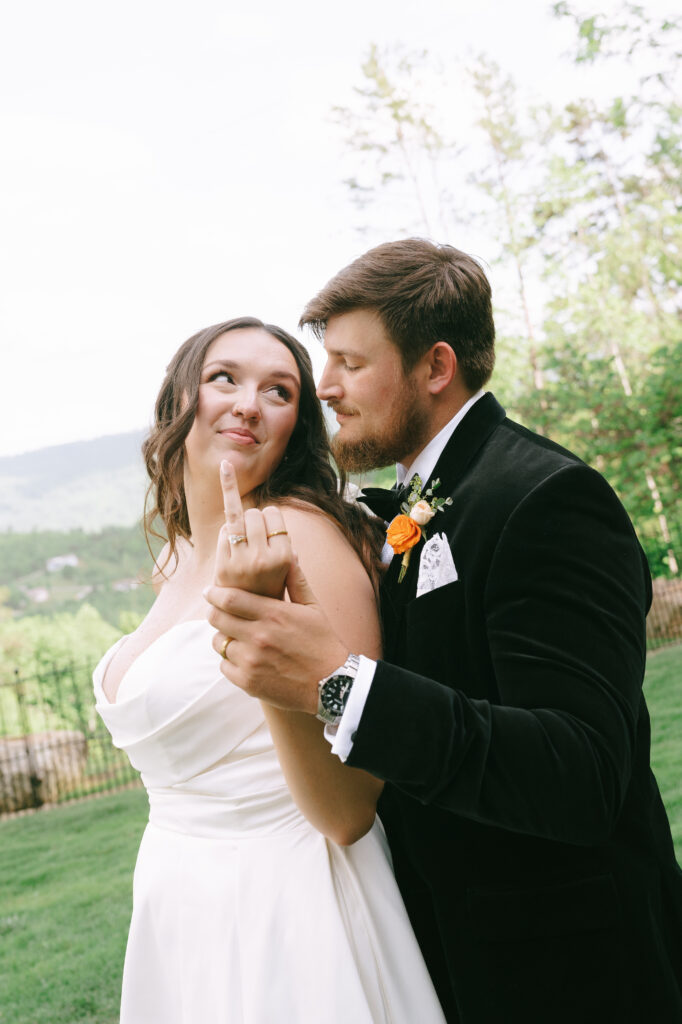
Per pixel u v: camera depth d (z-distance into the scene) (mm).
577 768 1205
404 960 1549
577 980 1390
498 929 1429
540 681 1275
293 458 1886
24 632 16828
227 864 1623
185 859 1670
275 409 1829
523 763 1183
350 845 1566
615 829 1475
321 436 1902
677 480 13500
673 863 1591
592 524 1368
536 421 14281
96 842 7258
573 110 15711
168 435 1828
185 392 1860
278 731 1381
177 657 1694
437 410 1604
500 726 1202
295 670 1191
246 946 1549
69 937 5035
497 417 1604
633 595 1361
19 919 5508
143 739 1685
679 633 10938
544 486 1384
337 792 1438
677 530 13305
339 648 1209
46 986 4328
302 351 1903
